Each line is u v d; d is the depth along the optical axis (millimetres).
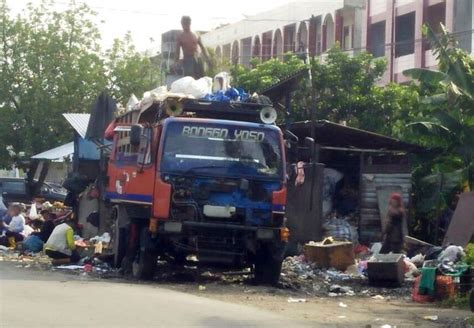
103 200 19844
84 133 25250
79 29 39812
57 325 9797
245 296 13922
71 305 11469
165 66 40781
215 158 15281
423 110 23109
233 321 10781
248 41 46844
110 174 18391
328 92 28359
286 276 16719
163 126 15266
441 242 21750
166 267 17297
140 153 15578
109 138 19453
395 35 36312
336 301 14125
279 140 15609
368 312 12844
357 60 28391
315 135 22094
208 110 16094
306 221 20625
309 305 13281
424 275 14453
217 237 15328
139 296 12758
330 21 40188
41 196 36594
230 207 15219
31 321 9977
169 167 15109
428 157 22750
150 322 10328
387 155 22688
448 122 21844
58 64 39219
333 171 22359
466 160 21969
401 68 35656
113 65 40500
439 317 12453
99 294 12812
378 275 15875
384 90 28125
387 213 20016
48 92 38906
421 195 22516
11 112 38812
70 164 31891
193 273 16906
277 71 29734
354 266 17531
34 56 39031
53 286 13742
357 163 22891
